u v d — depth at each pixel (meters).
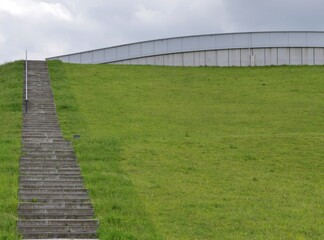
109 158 28.81
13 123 35.59
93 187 24.25
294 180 26.53
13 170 26.09
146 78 52.16
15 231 19.53
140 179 25.91
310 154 30.30
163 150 30.56
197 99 45.59
